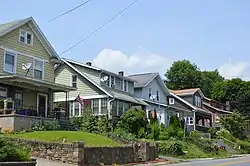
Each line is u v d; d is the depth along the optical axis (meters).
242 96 93.12
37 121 30.52
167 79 103.81
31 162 17.70
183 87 100.44
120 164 24.73
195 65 106.44
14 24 33.38
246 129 72.62
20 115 28.98
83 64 45.06
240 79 96.19
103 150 23.94
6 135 25.27
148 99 54.12
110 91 44.44
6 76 30.06
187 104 64.31
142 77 55.69
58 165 21.27
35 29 35.53
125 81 49.25
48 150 23.02
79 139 25.78
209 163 27.25
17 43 33.75
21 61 33.91
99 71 44.34
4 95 32.12
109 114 42.19
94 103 43.31
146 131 42.28
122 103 45.03
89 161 22.80
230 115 68.56
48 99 36.31
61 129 32.25
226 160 32.09
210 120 71.38
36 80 31.97
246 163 27.50
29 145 23.52
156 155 29.84
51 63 37.31
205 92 101.81
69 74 45.12
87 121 38.19
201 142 45.19
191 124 63.75
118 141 31.97
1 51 32.09
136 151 27.12
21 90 33.78
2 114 29.20
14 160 17.39
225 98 95.19
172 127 44.94
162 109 56.66
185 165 25.11
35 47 35.59
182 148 37.12
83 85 44.22
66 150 22.41
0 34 31.69
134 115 41.56
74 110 43.94
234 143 56.75
